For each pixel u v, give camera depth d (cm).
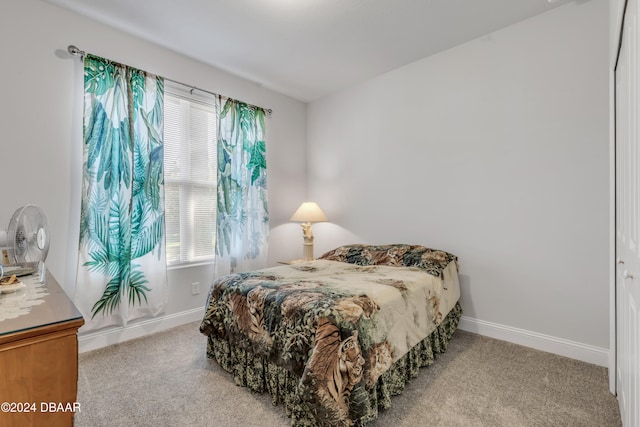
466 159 271
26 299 97
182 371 205
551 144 229
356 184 356
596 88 211
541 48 232
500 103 252
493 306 257
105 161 237
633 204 121
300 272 235
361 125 351
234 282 205
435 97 290
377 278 211
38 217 151
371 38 264
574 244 221
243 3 219
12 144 207
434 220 292
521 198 242
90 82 230
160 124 268
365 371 144
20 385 73
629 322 131
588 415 157
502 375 196
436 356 219
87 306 230
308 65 312
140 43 264
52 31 221
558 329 227
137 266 257
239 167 329
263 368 179
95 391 183
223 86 325
